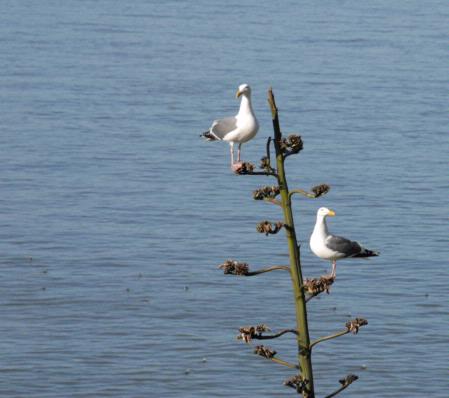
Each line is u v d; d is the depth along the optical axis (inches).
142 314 1475.1
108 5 5610.2
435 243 1815.9
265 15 5329.7
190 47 4266.7
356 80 3612.2
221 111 3078.2
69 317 1460.4
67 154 2479.1
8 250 1748.3
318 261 1710.1
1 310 1482.5
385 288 1584.6
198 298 1535.4
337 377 1294.3
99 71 3668.8
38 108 3014.3
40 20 4963.1
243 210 2030.0
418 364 1330.0
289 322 1461.6
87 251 1752.0
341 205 2071.9
